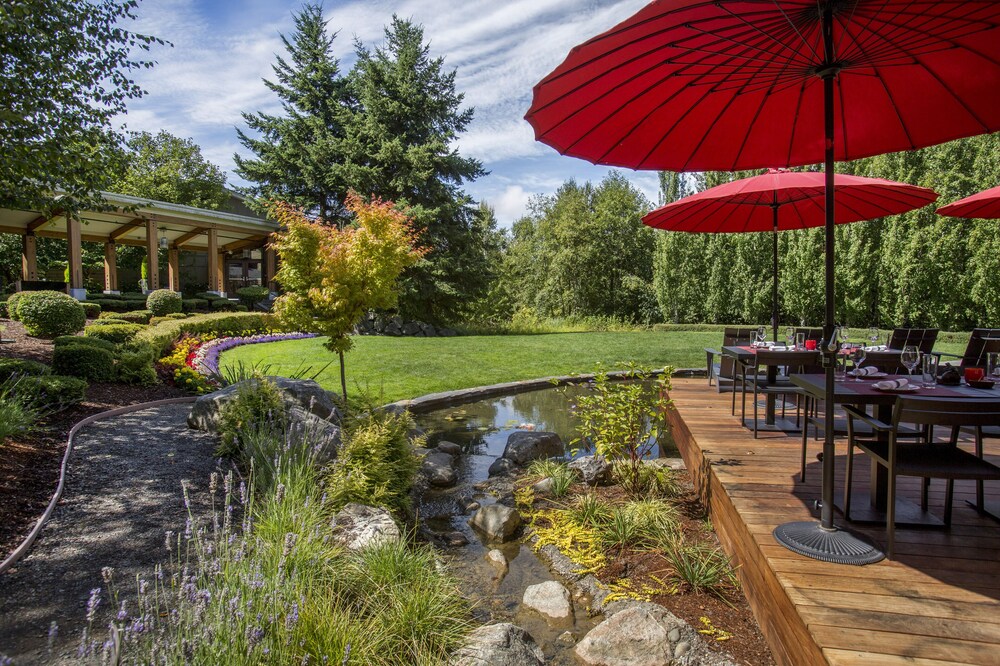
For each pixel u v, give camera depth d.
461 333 21.33
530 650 2.73
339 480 4.14
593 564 3.73
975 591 2.25
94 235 20.97
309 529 3.20
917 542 2.71
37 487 3.85
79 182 6.23
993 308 15.19
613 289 27.67
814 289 18.41
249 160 20.83
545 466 5.55
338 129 21.66
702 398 6.77
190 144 32.91
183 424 5.57
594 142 3.23
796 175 4.90
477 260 21.00
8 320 12.09
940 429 5.21
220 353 11.90
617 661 2.71
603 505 4.56
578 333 20.22
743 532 3.01
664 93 2.88
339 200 21.19
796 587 2.29
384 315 19.33
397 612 2.80
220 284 26.72
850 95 3.13
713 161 3.69
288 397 5.77
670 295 22.61
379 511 3.94
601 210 27.14
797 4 2.17
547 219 29.20
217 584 2.40
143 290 18.72
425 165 19.52
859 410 3.14
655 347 15.20
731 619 2.99
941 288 16.06
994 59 2.62
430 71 20.56
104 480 4.11
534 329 23.84
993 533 2.81
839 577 2.36
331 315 6.62
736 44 2.43
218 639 1.96
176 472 4.38
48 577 2.91
